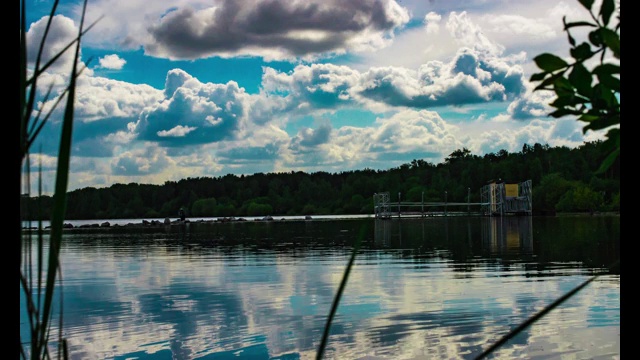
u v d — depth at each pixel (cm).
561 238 2842
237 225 6219
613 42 132
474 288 1264
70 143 125
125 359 774
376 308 1065
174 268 1856
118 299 1244
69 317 1050
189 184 11075
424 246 2612
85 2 130
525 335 837
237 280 1511
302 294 1249
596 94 136
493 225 4788
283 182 11738
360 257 2106
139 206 10412
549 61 140
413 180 11669
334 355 764
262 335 887
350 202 11412
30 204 126
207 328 945
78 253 2603
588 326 883
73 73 127
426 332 872
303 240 3266
